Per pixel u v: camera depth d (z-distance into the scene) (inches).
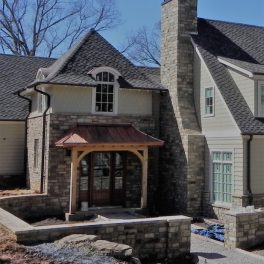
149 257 491.2
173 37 887.1
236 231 560.7
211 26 947.3
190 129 831.7
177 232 506.3
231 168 757.9
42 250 398.9
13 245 404.2
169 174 868.0
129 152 851.4
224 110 775.1
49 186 776.9
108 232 471.5
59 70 816.9
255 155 741.9
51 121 786.8
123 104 855.7
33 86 820.6
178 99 858.1
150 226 493.7
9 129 946.1
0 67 1053.8
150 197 882.8
